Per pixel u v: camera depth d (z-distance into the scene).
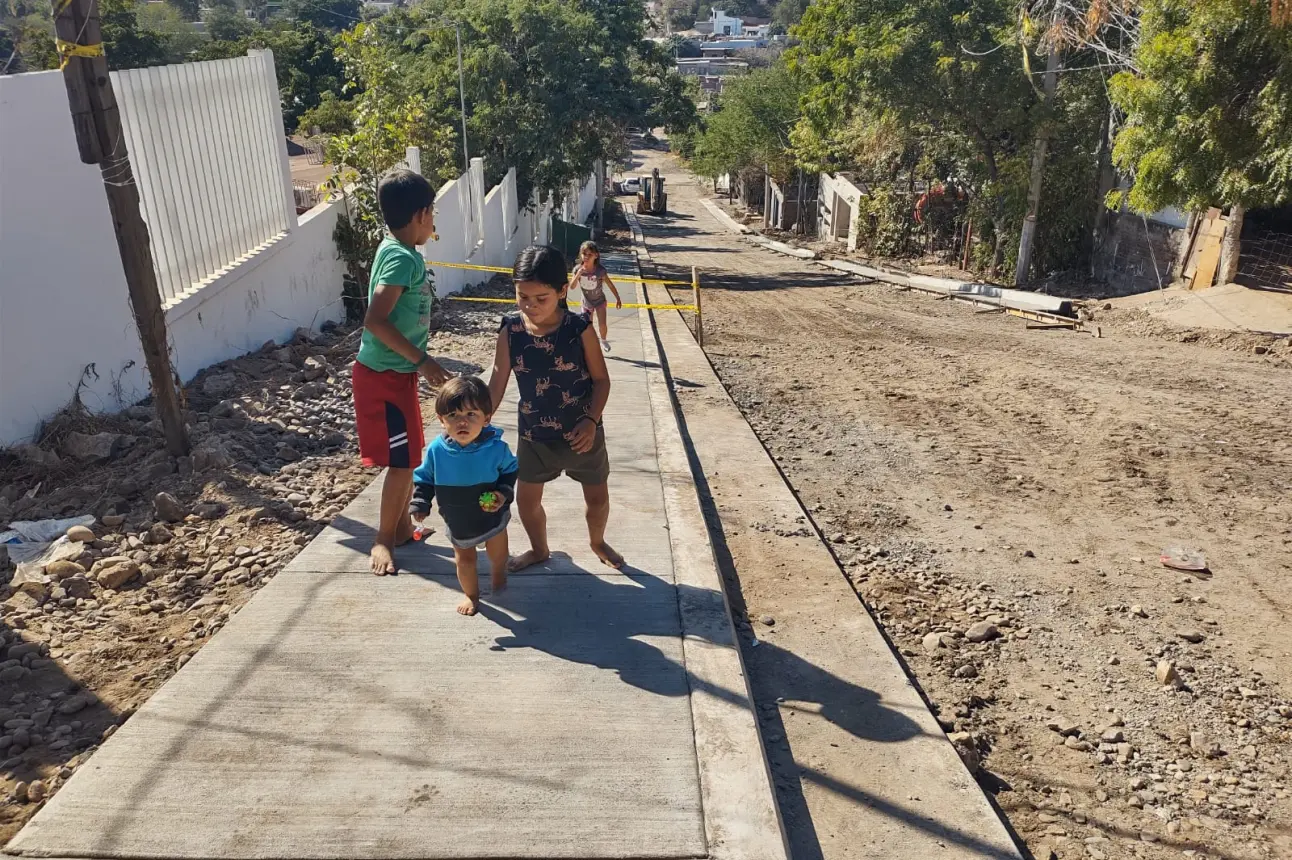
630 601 4.61
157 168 7.67
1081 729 4.68
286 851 2.90
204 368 8.39
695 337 15.86
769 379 12.63
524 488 4.65
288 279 10.20
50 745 3.54
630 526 5.62
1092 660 5.34
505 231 22.89
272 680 3.82
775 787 3.80
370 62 13.80
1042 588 6.24
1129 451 9.19
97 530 5.35
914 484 8.26
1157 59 14.54
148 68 7.59
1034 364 13.50
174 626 4.44
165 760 3.31
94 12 5.40
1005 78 20.89
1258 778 4.33
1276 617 5.89
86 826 2.99
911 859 3.43
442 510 4.23
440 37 28.75
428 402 8.49
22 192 6.16
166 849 2.91
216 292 8.49
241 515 5.59
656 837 3.02
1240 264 16.41
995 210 23.92
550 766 3.34
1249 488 8.12
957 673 5.10
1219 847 3.85
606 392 4.40
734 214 57.28
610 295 20.34
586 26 28.77
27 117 6.18
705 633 4.30
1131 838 3.89
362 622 4.32
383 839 2.96
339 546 5.14
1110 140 20.47
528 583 4.77
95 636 4.33
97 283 6.89
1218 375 12.31
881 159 29.98
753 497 7.40
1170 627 5.74
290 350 9.38
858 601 5.61
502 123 27.92
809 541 6.52
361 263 11.67
